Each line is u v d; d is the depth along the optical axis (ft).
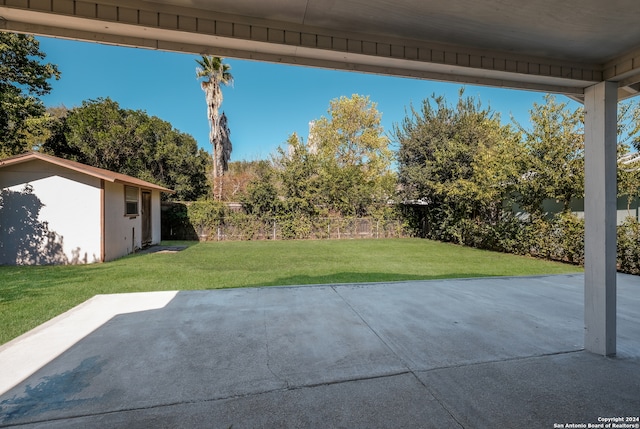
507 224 32.40
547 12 6.64
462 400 6.88
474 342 9.93
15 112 33.63
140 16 6.46
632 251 21.33
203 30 6.76
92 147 52.49
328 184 48.24
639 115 23.12
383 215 49.96
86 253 26.71
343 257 29.71
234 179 62.03
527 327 11.25
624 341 10.03
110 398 6.96
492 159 31.99
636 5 6.35
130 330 10.93
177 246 38.50
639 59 8.36
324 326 11.30
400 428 5.99
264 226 46.88
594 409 6.55
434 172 41.57
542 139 27.14
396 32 7.63
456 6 6.46
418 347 9.57
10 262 25.67
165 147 57.52
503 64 8.70
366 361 8.68
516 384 7.52
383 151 75.10
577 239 25.31
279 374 8.00
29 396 7.00
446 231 41.93
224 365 8.47
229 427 6.07
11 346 9.63
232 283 18.62
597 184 9.27
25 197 25.95
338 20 7.10
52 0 6.07
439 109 43.88
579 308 13.46
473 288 16.90
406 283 17.98
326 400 6.91
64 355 9.02
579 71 9.18
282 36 7.21
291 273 21.76
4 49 32.30
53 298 15.17
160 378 7.80
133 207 33.63
